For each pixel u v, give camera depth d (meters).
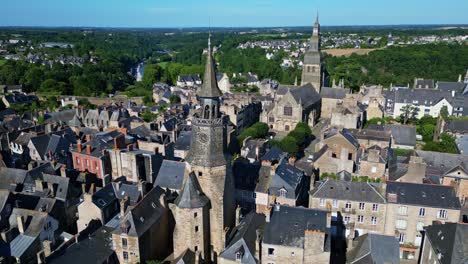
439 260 59.22
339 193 79.00
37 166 95.00
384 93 188.50
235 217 73.69
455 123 136.88
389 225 77.38
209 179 66.75
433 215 74.69
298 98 162.75
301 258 61.31
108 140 108.12
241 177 89.44
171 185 84.25
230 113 152.12
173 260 66.94
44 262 60.09
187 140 116.31
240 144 134.38
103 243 66.69
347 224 77.81
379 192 77.94
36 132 125.75
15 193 78.69
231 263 63.12
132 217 64.50
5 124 146.00
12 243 68.62
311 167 103.94
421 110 175.62
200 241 67.50
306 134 142.50
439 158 101.94
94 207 76.56
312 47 191.12
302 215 64.94
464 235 60.56
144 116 171.00
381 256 61.34
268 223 64.56
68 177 88.69
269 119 167.88
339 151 114.94
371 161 98.25
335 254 73.00
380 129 131.88
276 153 108.38
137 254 64.06
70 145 116.81
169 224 74.94
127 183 86.50
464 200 83.44
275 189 85.19
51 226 73.88
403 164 94.88
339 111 140.25
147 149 110.12
